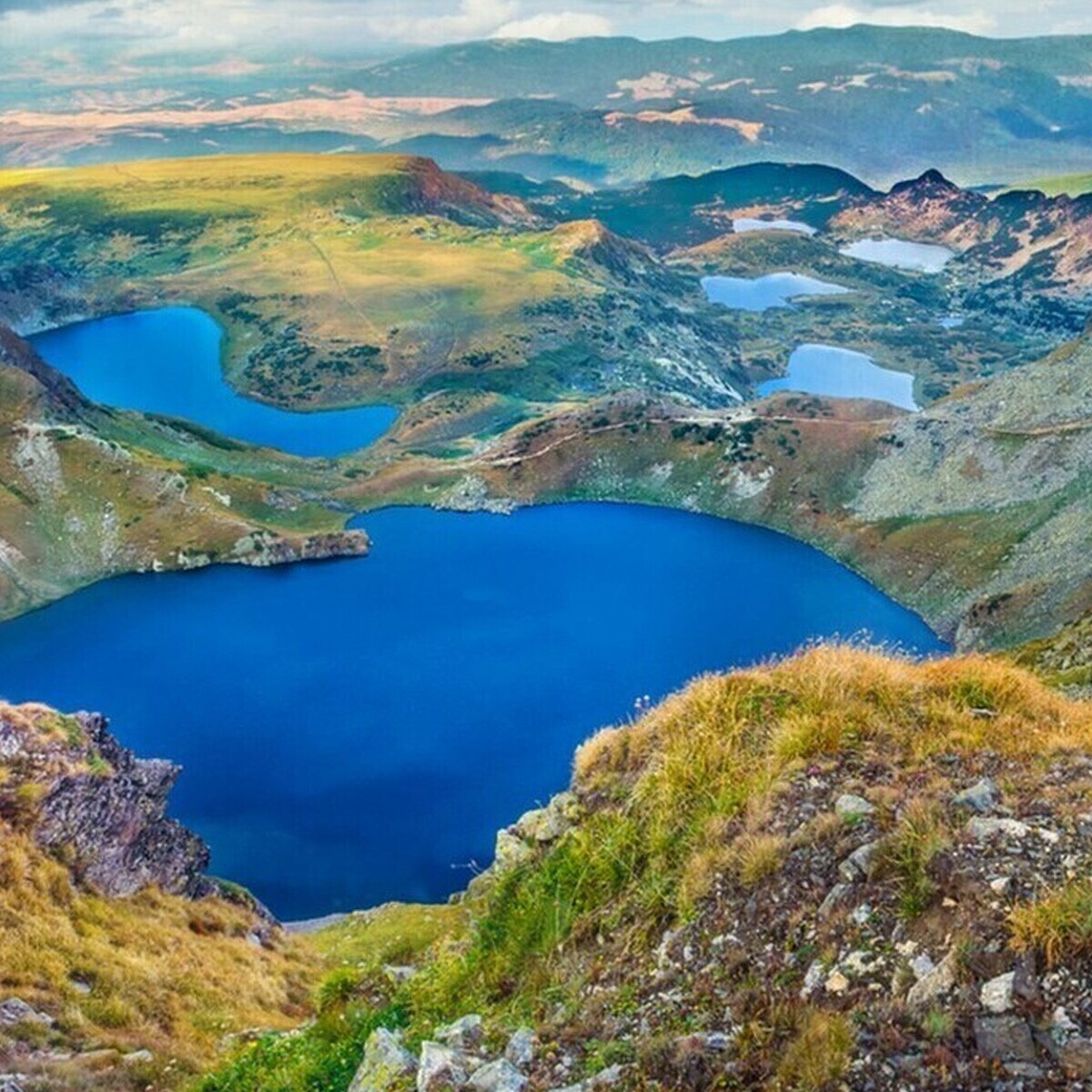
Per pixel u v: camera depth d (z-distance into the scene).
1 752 50.62
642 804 21.00
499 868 26.42
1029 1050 11.68
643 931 17.41
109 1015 33.78
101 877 49.25
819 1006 13.51
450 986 20.03
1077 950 12.41
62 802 49.81
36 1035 30.45
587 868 20.25
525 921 20.31
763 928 15.61
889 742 19.67
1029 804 16.00
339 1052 20.00
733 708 22.22
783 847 16.72
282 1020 38.84
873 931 14.26
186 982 39.88
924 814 15.85
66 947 38.03
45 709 56.19
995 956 12.77
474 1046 16.67
